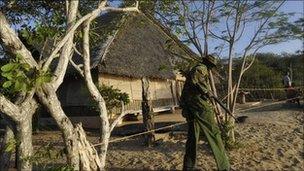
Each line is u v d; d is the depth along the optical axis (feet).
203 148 34.50
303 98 71.51
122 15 33.53
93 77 64.39
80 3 32.07
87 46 24.20
